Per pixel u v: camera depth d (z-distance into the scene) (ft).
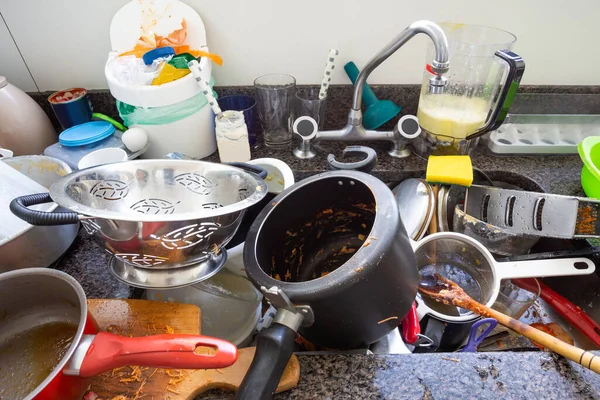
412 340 1.88
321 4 2.66
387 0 2.65
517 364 1.58
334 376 1.55
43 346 1.63
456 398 1.47
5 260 1.82
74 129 2.64
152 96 2.35
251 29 2.76
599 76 3.05
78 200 1.67
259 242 1.68
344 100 3.01
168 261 1.65
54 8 2.61
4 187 1.94
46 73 2.90
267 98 2.81
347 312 1.41
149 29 2.64
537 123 3.04
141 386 1.51
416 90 2.98
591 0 2.68
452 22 2.75
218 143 2.60
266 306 2.30
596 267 2.33
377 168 2.76
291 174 2.31
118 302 1.83
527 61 2.98
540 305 2.60
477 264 2.24
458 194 2.55
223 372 1.55
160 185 1.92
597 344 2.27
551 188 2.57
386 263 1.40
